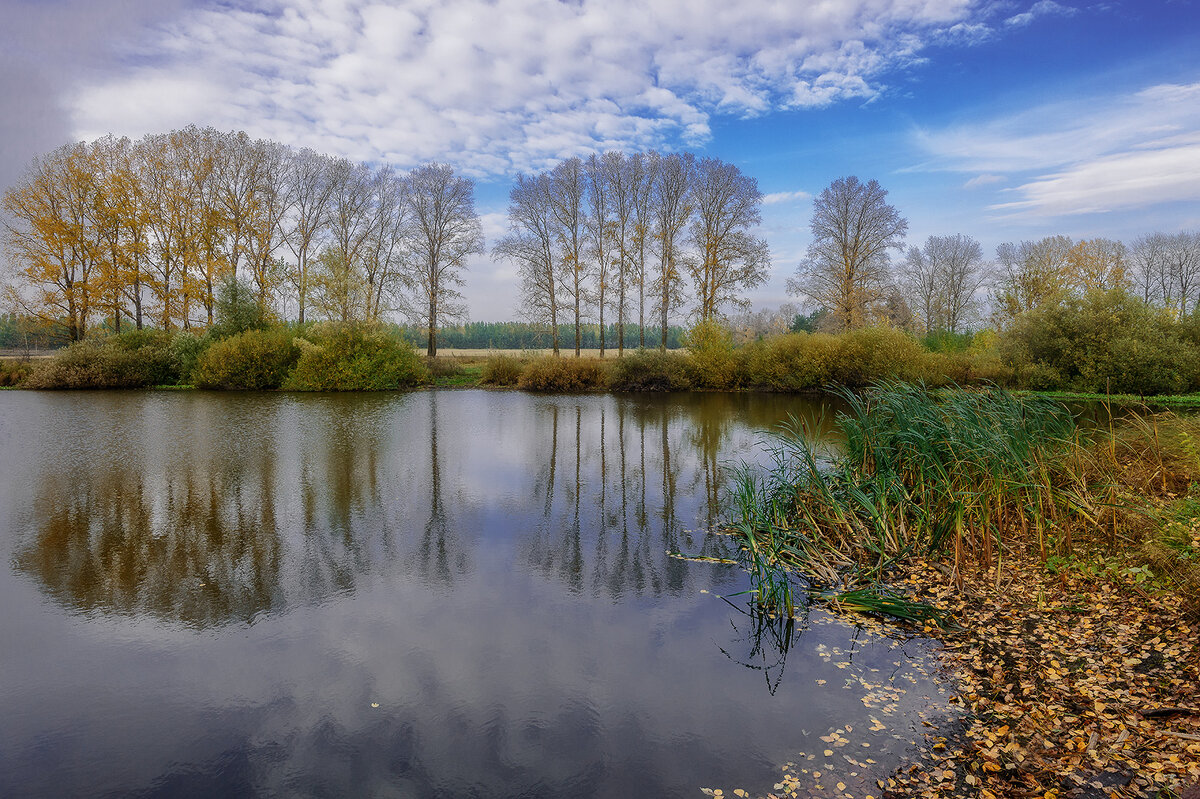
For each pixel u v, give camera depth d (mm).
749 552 8406
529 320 46688
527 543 8781
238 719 4695
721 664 5523
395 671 5391
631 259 48062
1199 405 21219
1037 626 5914
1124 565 6648
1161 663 4953
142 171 38719
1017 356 27250
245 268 41281
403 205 45062
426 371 35688
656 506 10688
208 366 31672
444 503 10797
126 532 9055
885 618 6395
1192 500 7281
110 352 32531
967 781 3879
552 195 47344
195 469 13172
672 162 45719
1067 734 4234
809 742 4395
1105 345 25000
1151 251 52156
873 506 8164
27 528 9211
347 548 8500
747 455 15031
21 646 5754
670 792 3889
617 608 6703
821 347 31422
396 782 4012
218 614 6473
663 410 24516
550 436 17922
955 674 5223
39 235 36219
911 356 29531
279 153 41562
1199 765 3723
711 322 35125
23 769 4125
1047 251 49719
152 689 5078
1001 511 7812
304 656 5625
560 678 5285
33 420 20219
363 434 18078
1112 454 9164
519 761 4207
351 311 34125
